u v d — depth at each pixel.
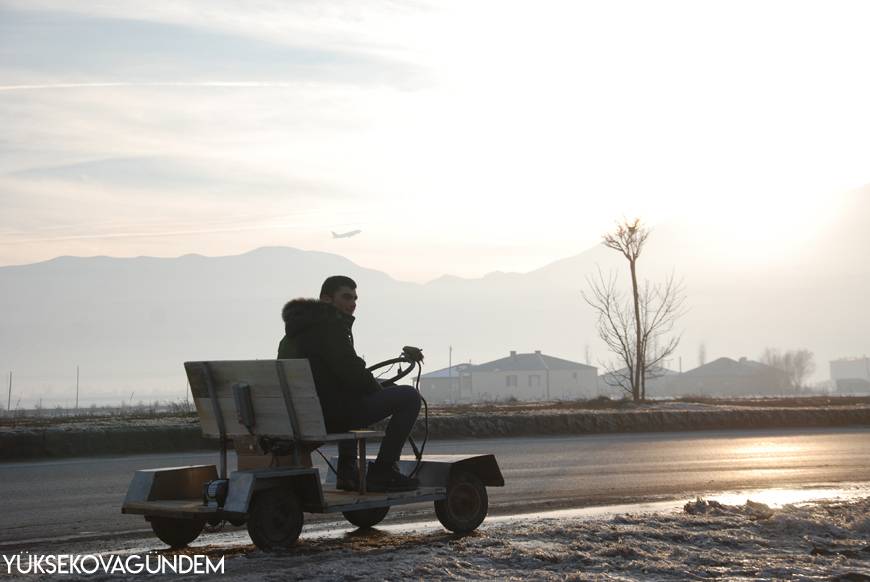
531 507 12.91
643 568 7.86
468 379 171.25
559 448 23.02
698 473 17.23
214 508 8.71
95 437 21.62
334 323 9.44
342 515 11.97
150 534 10.93
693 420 32.53
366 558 8.38
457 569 7.84
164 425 23.56
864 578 7.44
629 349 45.75
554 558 8.22
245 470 9.13
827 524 9.81
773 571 7.75
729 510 10.90
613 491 14.64
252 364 9.07
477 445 24.17
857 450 22.47
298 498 9.05
